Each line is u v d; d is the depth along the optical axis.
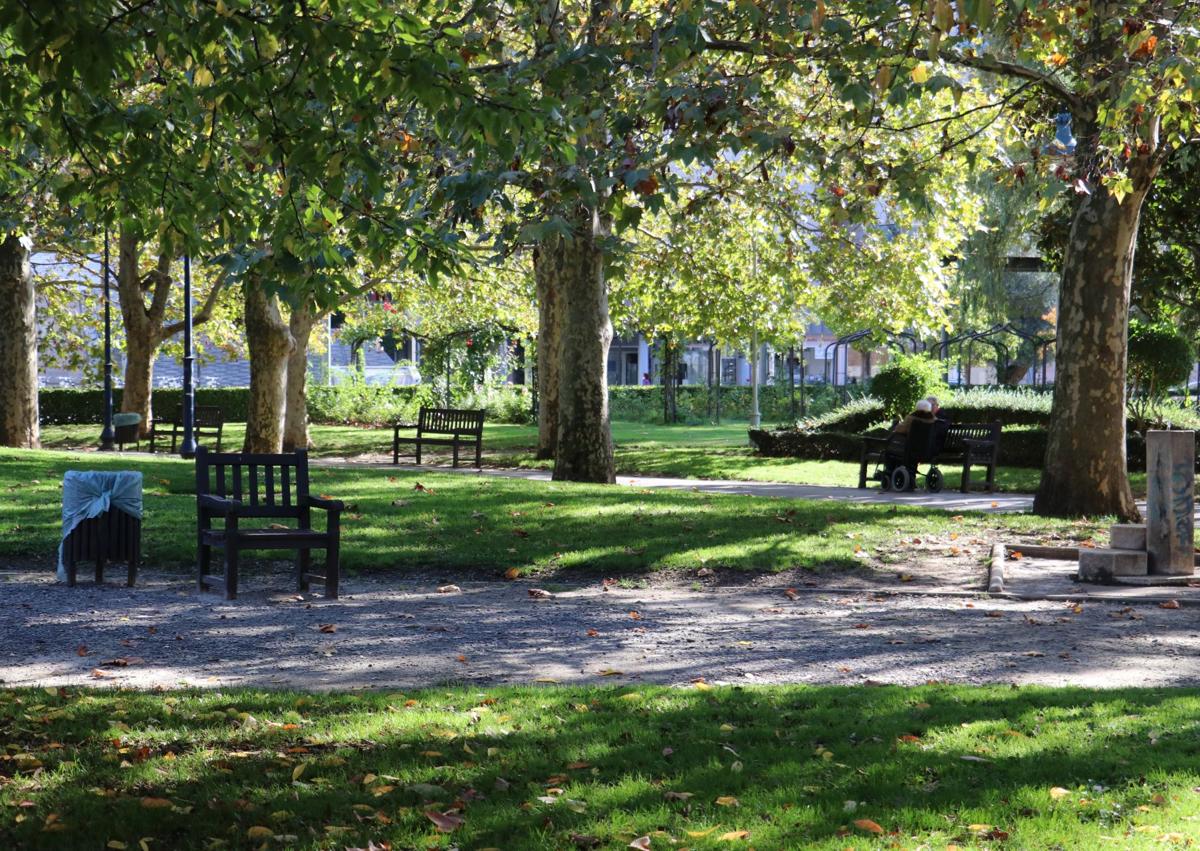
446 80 7.21
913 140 21.61
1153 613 10.18
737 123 9.57
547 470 25.98
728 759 5.50
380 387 44.12
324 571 11.80
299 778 5.23
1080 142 14.67
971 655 8.31
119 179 8.79
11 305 26.53
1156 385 28.12
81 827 4.57
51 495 15.73
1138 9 12.09
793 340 31.94
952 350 44.91
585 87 8.77
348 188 9.37
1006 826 4.52
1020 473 25.48
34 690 6.82
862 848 4.27
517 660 8.11
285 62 8.34
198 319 34.91
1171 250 25.61
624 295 28.50
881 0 9.90
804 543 13.23
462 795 4.96
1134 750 5.57
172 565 12.10
